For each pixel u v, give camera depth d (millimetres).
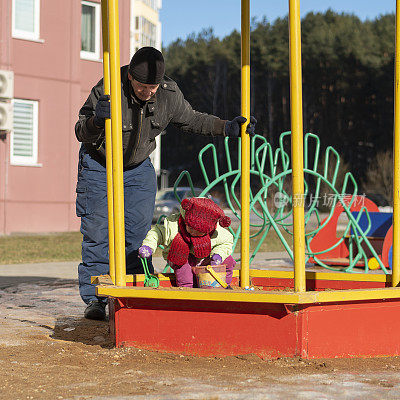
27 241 19641
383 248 12102
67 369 4391
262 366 4430
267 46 85188
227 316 4711
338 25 88500
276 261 13594
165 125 6082
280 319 4570
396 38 5352
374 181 62906
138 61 5566
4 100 23844
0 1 23859
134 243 6469
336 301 4559
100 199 6398
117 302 5074
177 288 4867
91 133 5598
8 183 24250
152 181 6508
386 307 4863
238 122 5820
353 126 82188
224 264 5789
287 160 9172
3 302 7844
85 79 26594
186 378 4117
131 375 4207
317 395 3703
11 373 4270
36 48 24922
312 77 82188
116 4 5113
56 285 9562
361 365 4527
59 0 25484
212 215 5418
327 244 13211
